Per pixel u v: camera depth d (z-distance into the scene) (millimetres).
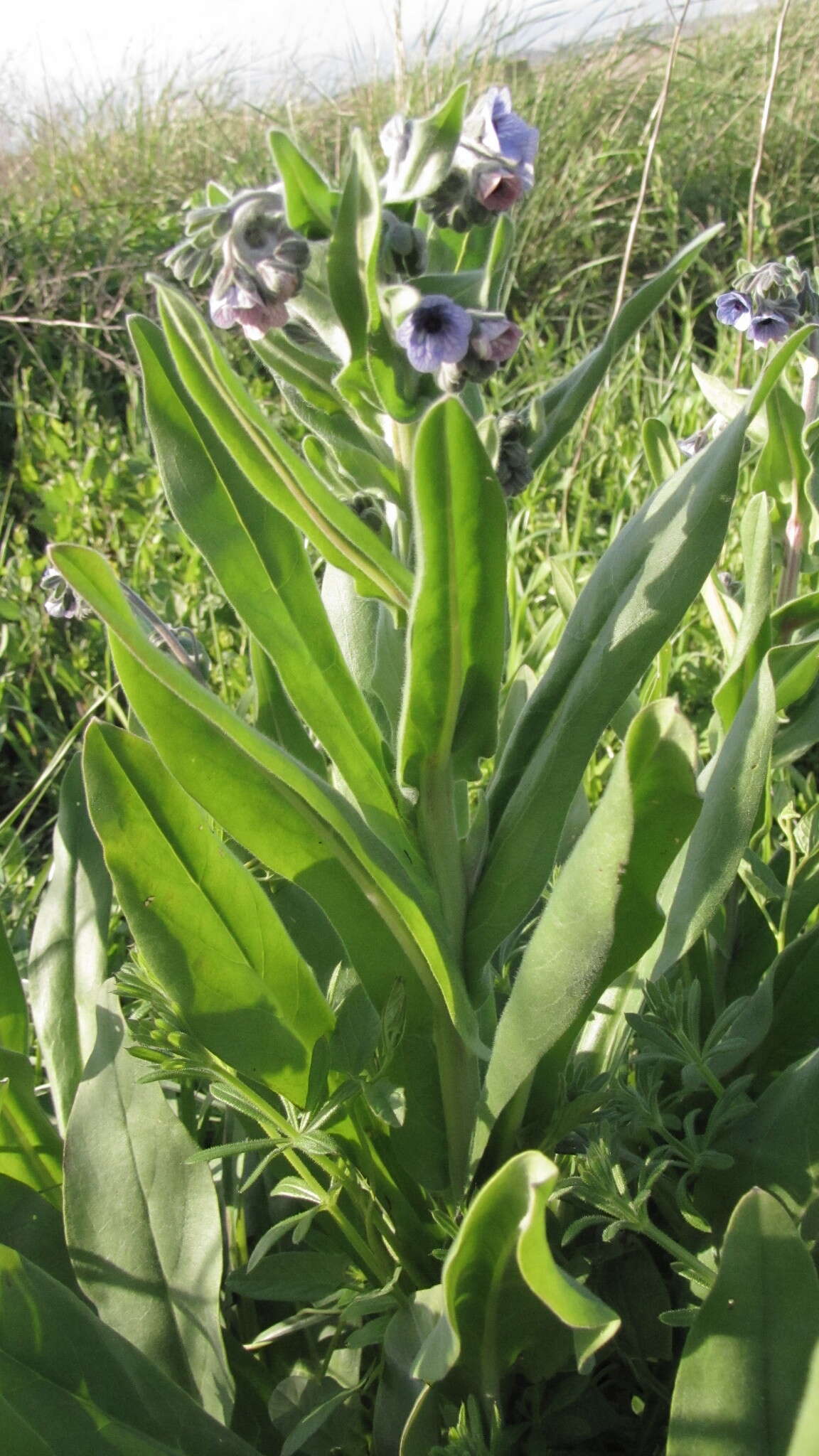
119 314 931
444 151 184
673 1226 246
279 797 201
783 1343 175
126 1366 201
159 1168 236
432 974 214
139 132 1241
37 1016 280
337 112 1021
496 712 207
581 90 1131
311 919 279
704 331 906
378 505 228
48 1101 315
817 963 263
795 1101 234
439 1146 234
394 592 203
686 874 228
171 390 216
